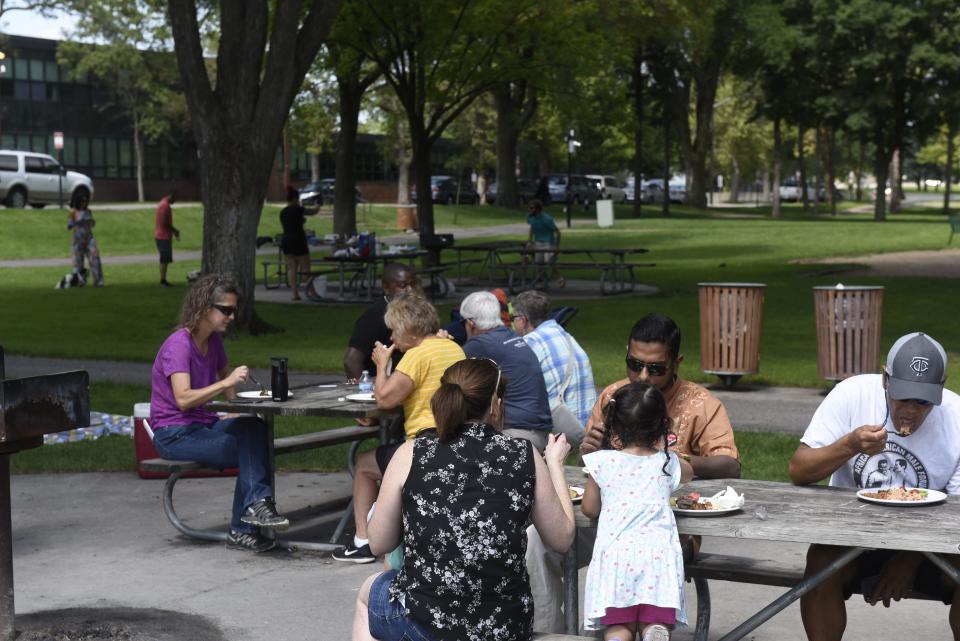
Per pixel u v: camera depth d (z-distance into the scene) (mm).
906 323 18031
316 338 17922
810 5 59375
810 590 4695
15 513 8180
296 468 9625
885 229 45375
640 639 4340
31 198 47219
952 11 56000
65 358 15922
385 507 4176
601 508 4492
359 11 27875
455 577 4008
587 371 7465
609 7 39000
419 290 8383
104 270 31406
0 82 60062
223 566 6844
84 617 5879
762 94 67250
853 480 4961
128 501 8508
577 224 52094
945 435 4781
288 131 55312
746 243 37781
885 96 56906
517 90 60281
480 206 61031
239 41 17578
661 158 94000
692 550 5172
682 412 5352
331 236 33031
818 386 13039
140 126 64000
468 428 4207
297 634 5633
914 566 4742
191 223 45312
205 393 7145
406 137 68250
